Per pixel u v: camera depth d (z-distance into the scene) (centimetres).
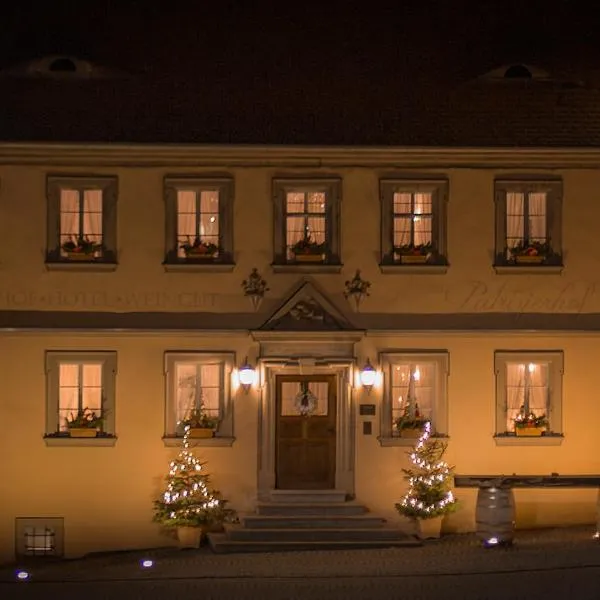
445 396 3397
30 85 3494
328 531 3247
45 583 2909
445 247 3400
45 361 3353
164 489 3350
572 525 3403
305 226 3406
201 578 2891
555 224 3416
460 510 3375
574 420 3419
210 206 3406
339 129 3391
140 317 3369
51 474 3350
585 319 3422
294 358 3375
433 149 3362
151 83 3512
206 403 3394
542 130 3416
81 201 3381
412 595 2705
